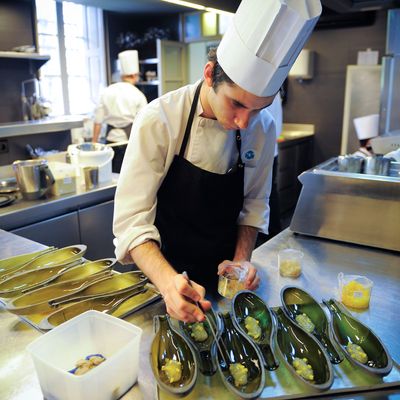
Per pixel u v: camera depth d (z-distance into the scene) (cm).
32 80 374
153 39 580
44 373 73
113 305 99
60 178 246
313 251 143
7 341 91
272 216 339
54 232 237
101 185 269
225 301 109
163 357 81
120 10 538
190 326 90
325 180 152
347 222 149
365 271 127
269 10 83
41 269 116
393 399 73
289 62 91
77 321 84
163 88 540
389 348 90
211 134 116
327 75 464
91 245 261
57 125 320
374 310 105
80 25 548
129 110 428
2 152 313
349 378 77
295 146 451
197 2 139
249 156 126
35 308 98
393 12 313
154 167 111
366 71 408
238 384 75
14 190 250
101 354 85
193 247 131
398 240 141
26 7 374
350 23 430
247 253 131
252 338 86
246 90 89
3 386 78
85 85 573
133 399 75
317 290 115
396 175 172
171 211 126
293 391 73
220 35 528
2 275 117
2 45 362
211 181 120
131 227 104
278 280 120
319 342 83
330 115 473
